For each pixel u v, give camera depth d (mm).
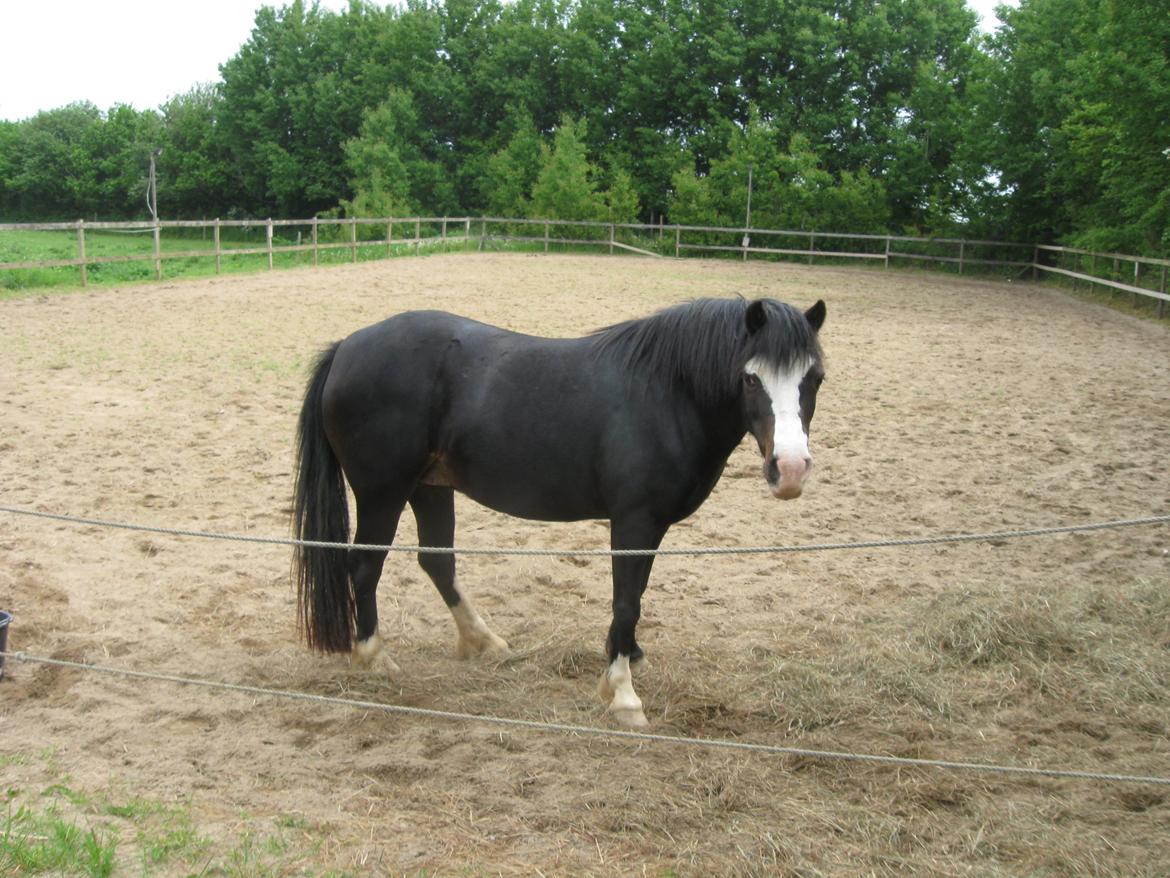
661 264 29594
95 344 12383
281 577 5875
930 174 35750
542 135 45281
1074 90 24094
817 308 3949
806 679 4695
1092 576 6207
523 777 3777
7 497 6875
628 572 4230
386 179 42344
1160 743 4191
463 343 4508
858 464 8664
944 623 5281
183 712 4230
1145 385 12367
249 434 8836
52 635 4941
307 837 3297
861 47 38344
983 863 3328
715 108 41125
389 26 49594
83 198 63812
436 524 4926
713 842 3393
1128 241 24031
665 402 4145
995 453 9094
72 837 3156
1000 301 22547
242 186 57594
